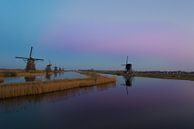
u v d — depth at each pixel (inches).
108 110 983.6
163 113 924.6
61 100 1227.9
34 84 1396.4
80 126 744.3
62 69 5639.8
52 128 719.7
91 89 1801.2
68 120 816.9
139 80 2967.5
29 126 744.3
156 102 1186.0
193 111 960.3
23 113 917.2
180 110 979.9
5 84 1247.5
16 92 1270.9
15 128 722.8
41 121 800.9
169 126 741.9
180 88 1900.8
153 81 2768.2
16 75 2942.9
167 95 1462.8
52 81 1593.3
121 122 792.3
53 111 955.3
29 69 3287.4
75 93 1528.1
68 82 1753.2
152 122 790.5
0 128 721.6
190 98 1330.0
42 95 1379.2
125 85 2194.9
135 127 733.3
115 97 1368.1
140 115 890.7
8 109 984.3
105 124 768.9
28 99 1229.1
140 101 1218.0
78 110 980.6
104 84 2284.7
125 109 1005.2
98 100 1246.3
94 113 924.0
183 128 721.0
